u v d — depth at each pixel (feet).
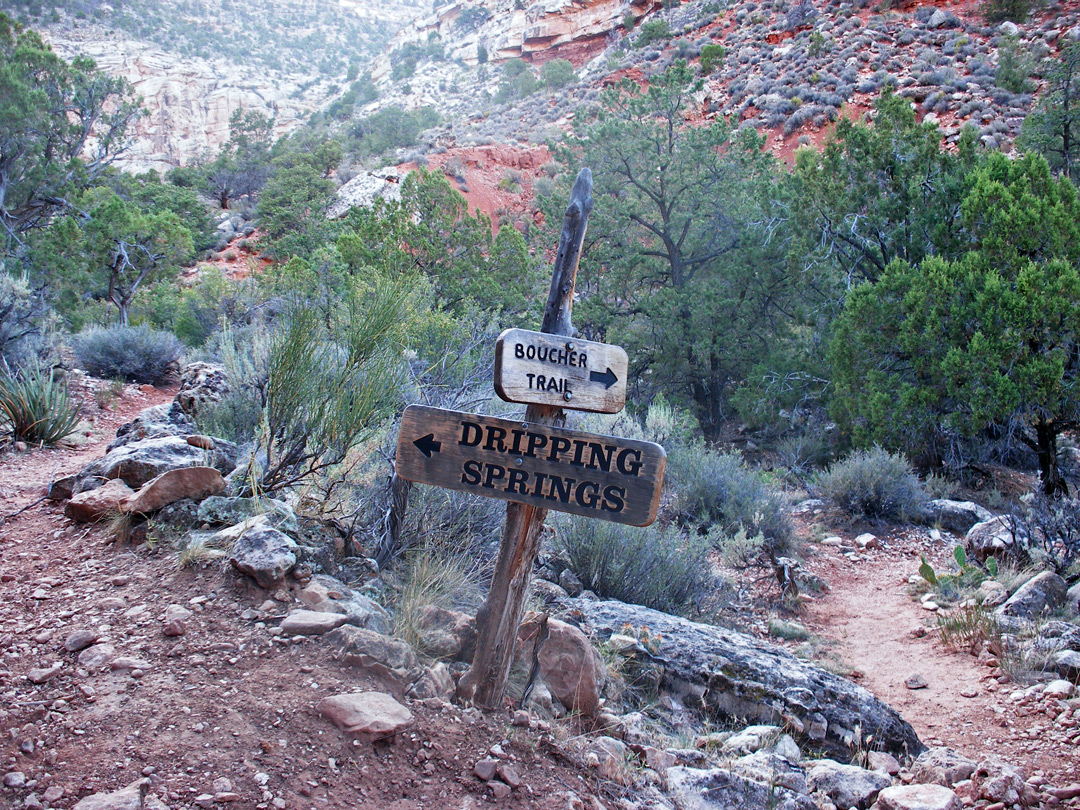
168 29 629.92
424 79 438.40
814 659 20.59
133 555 13.47
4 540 14.78
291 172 156.56
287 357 15.83
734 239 69.36
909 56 167.02
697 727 14.05
